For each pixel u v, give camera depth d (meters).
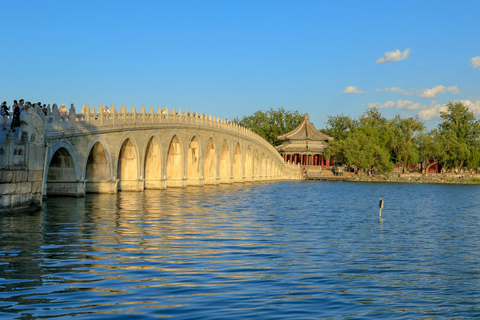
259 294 15.25
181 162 70.12
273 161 127.25
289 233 29.06
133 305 13.63
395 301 15.23
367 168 138.38
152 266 18.48
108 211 36.03
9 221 28.61
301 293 15.62
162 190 63.50
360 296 15.59
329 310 13.92
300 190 82.12
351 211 45.91
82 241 23.12
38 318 12.31
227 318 12.78
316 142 153.38
